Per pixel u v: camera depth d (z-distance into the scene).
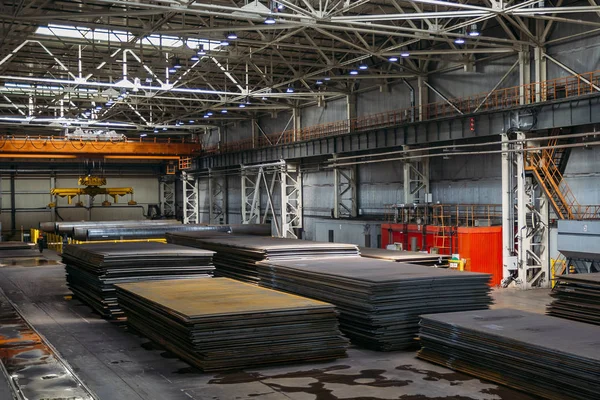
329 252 20.03
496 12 23.81
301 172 49.97
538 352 10.70
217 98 49.69
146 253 18.95
